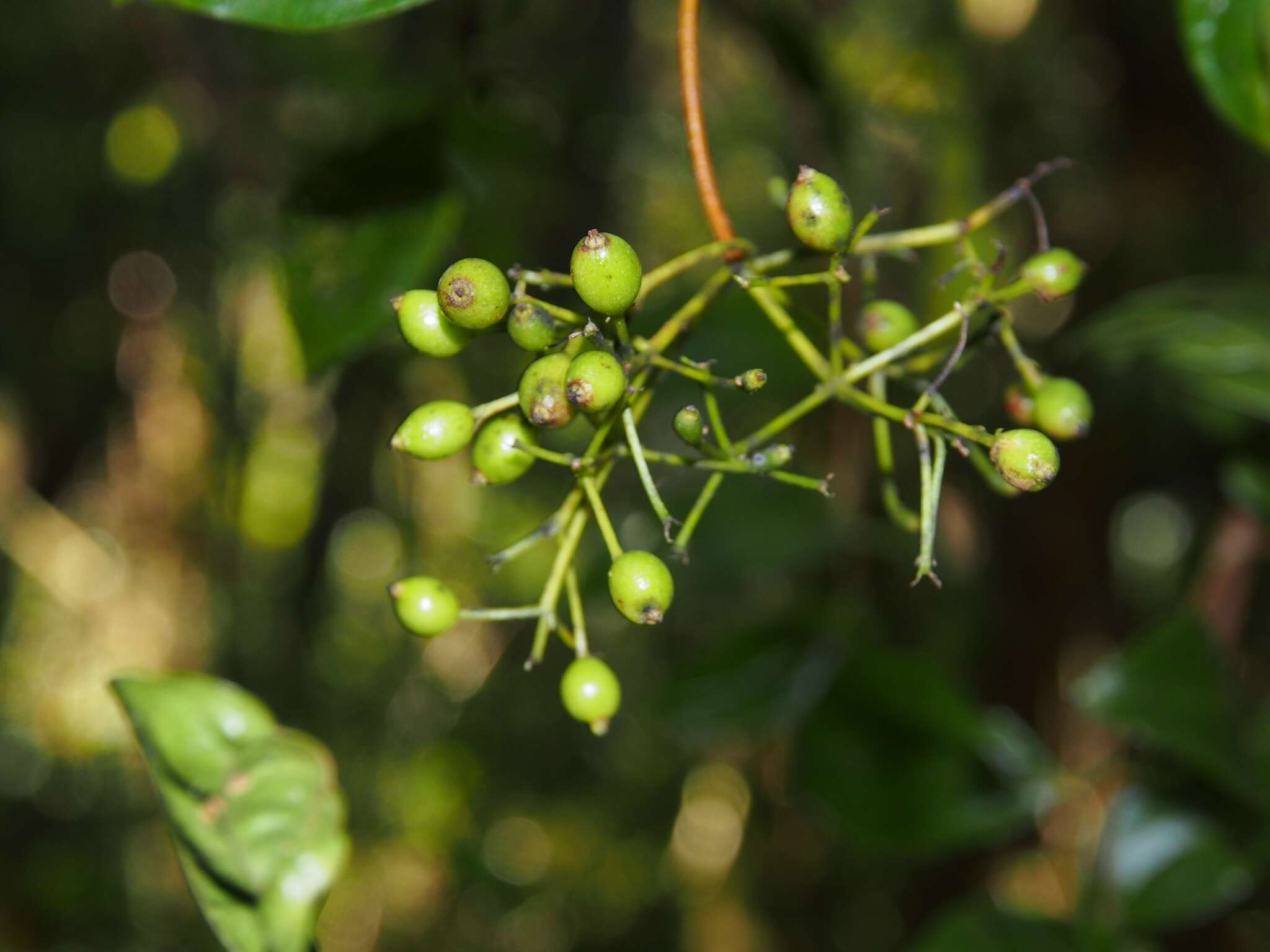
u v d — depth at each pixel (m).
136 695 0.24
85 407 0.74
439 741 0.88
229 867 0.23
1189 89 0.40
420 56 0.35
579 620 0.23
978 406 0.42
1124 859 0.28
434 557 0.89
